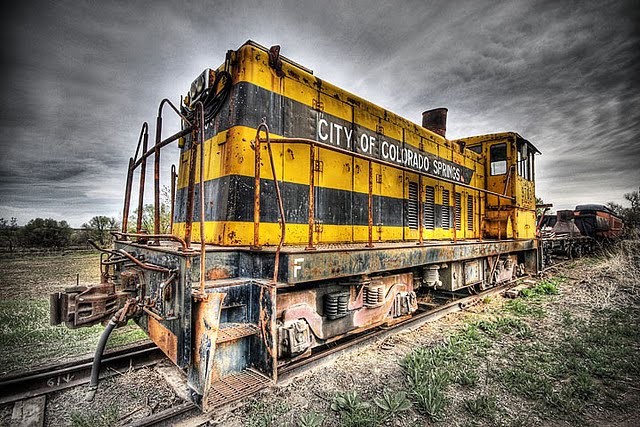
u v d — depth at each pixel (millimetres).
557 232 15750
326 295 3764
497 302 6938
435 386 3227
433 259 5008
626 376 3637
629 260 9945
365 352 4160
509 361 3996
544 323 5508
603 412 3020
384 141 5246
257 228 3182
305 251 3119
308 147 4098
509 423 2822
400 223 5461
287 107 3904
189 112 4320
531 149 9023
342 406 2945
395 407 2920
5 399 3076
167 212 12273
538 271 9328
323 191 4238
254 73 3594
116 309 3035
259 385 2740
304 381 3379
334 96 4504
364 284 4188
